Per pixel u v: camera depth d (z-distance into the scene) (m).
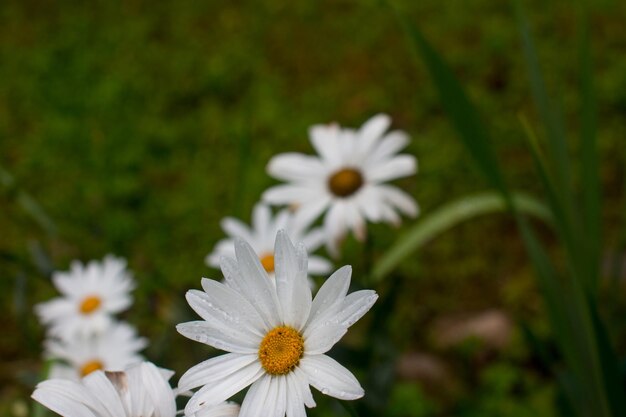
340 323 0.49
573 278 0.67
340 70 1.21
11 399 0.92
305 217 0.75
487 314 0.94
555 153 0.68
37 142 1.18
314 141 0.77
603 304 0.90
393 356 0.73
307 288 0.50
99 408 0.51
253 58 1.26
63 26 1.39
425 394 0.89
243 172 0.86
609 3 1.21
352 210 0.74
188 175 1.11
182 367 0.75
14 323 1.00
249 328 0.50
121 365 0.69
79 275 0.76
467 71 1.17
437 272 0.99
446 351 0.92
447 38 1.22
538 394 0.86
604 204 1.01
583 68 0.68
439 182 1.05
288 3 1.36
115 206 1.09
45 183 1.13
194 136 1.16
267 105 1.18
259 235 0.75
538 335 0.90
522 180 1.05
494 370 0.88
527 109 1.11
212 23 1.35
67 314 0.75
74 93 1.24
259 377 0.50
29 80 1.28
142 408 0.52
